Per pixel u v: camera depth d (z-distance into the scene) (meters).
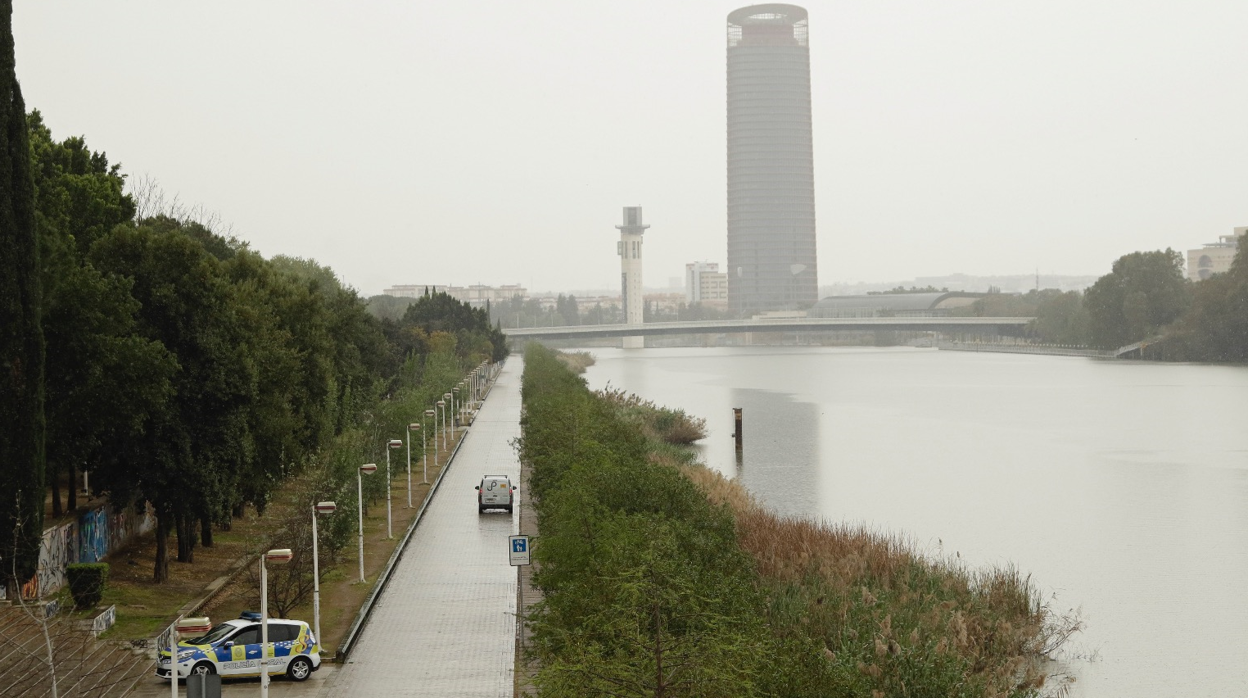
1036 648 47.50
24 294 46.19
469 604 51.97
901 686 34.81
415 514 77.31
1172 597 61.59
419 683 40.00
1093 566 69.12
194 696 29.03
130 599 50.16
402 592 54.50
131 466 52.41
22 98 46.47
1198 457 116.56
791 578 47.88
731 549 40.09
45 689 35.69
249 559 52.88
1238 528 80.62
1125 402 177.00
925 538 77.69
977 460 116.62
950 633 43.28
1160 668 49.31
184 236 56.03
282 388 63.66
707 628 27.67
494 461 106.75
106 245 54.34
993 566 67.38
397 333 170.25
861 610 43.56
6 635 40.38
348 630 46.62
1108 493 95.88
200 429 53.53
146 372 50.00
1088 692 46.28
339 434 86.38
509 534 69.81
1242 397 180.38
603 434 72.75
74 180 65.06
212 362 53.50
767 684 26.56
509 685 39.66
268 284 78.62
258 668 40.19
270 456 60.88
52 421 50.06
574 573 38.88
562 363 197.00
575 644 27.92
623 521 38.22
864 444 130.38
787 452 123.38
